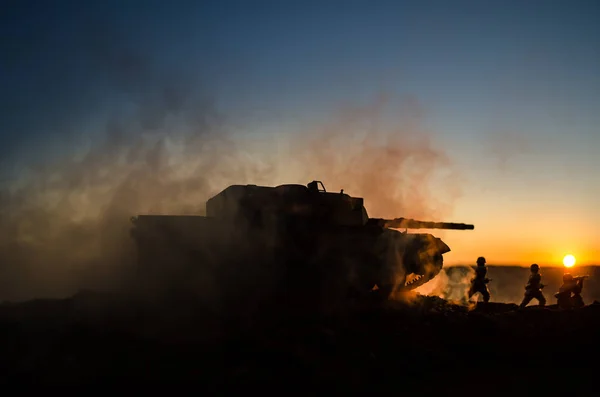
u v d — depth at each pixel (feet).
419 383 38.27
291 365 39.27
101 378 36.96
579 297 62.44
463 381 38.81
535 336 48.83
